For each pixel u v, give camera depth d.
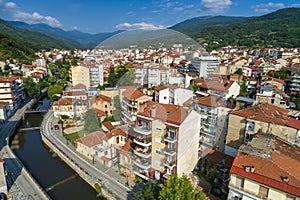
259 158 14.80
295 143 18.64
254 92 39.28
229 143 23.70
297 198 12.14
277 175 13.35
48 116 47.56
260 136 18.86
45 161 30.86
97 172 22.81
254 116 22.17
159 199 13.06
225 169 19.31
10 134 39.16
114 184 19.80
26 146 36.25
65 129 39.50
